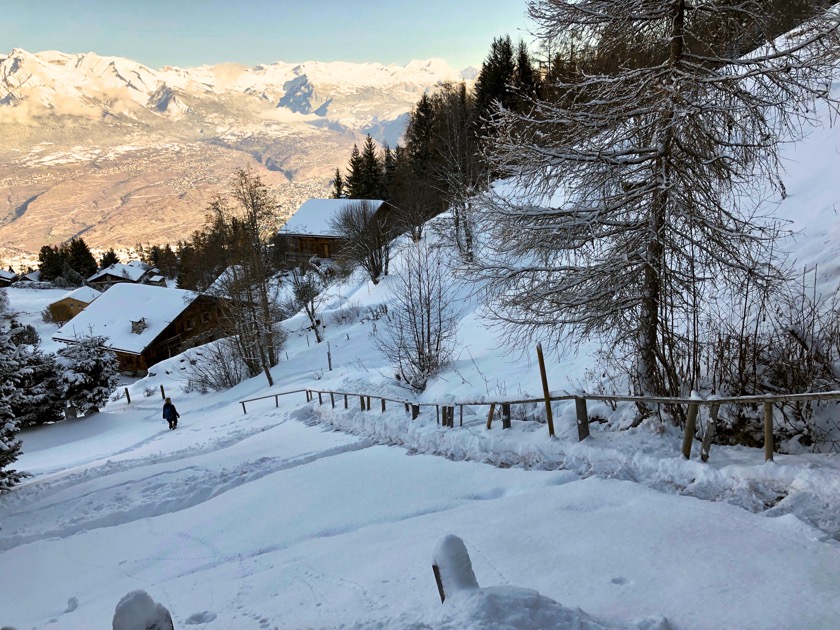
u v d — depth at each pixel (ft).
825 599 13.38
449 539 12.63
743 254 27.12
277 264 168.55
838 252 32.96
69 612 22.47
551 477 26.14
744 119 25.09
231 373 109.81
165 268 358.02
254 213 106.32
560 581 15.85
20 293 296.71
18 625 22.26
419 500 27.40
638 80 27.07
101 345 107.76
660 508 20.38
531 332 31.53
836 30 22.06
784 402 25.04
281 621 16.33
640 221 27.09
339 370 88.99
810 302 26.73
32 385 96.37
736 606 13.50
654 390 28.94
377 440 42.86
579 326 30.50
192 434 69.51
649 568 15.99
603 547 17.85
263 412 71.97
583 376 38.70
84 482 48.08
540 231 28.14
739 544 16.85
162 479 41.98
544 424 33.35
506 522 21.35
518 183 29.09
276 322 115.24
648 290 28.14
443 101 187.73
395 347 77.00
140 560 26.86
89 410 100.37
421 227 100.42
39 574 27.61
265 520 28.99
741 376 26.27
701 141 25.70
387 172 213.46
